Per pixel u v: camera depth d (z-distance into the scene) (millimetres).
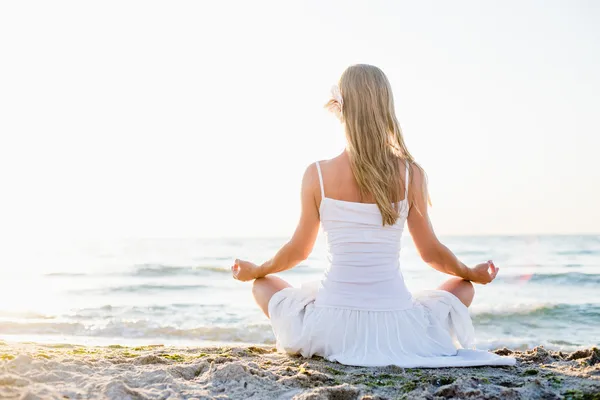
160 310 10266
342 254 2965
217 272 20000
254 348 3617
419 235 3066
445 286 3250
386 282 2959
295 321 3082
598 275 17469
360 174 2885
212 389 2445
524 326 8570
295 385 2516
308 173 3010
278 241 41000
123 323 7711
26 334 6840
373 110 2891
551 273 18281
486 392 2346
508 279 16859
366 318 2938
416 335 2949
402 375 2689
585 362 3027
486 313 9625
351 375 2682
